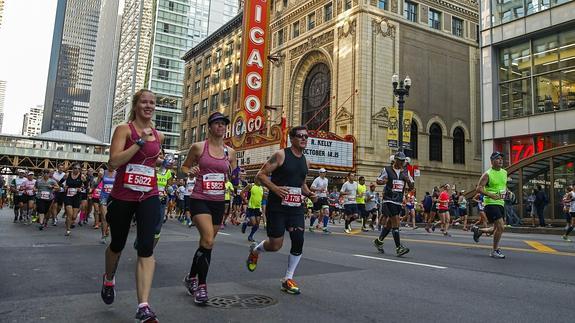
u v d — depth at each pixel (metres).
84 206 15.52
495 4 24.58
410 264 7.39
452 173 34.34
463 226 19.39
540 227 17.16
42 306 4.35
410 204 20.30
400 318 4.05
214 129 4.86
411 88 32.69
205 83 59.59
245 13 35.75
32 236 11.24
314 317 4.05
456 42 36.16
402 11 33.12
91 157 64.56
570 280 5.99
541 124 21.80
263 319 3.96
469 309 4.40
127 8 117.19
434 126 34.31
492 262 7.75
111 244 4.07
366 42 30.69
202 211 4.65
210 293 4.98
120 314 4.08
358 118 29.86
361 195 17.00
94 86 184.75
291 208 5.17
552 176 18.70
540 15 22.12
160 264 7.08
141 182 3.88
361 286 5.48
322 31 34.66
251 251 5.63
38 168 62.03
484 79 24.91
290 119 37.34
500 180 8.48
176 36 83.94
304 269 6.76
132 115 4.11
